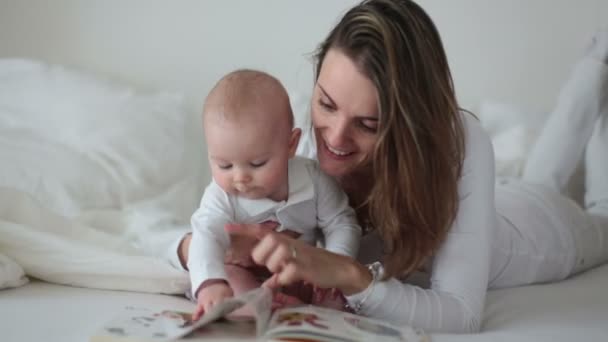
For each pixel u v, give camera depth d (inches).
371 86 43.2
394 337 40.5
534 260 58.1
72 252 51.1
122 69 100.0
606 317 49.5
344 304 46.9
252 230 43.4
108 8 99.5
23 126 84.7
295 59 98.5
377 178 45.3
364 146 45.6
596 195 78.4
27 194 60.1
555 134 78.0
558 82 96.8
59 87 89.0
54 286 51.6
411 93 43.6
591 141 79.7
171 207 80.8
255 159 44.6
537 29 96.5
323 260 43.1
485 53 97.3
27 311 44.8
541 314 49.9
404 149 43.9
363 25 44.2
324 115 45.7
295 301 44.9
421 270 53.8
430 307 44.1
